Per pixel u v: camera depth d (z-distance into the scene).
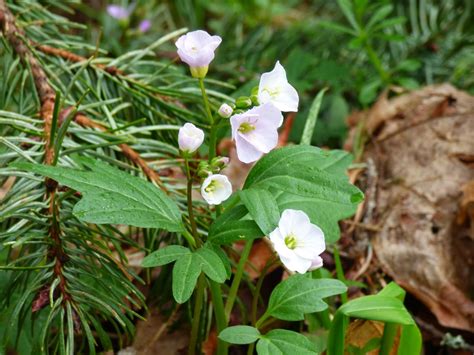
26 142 0.34
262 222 0.31
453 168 0.46
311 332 0.38
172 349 0.39
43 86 0.38
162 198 0.32
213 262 0.31
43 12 0.42
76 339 0.39
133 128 0.38
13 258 0.40
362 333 0.38
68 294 0.32
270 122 0.31
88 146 0.33
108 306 0.32
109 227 0.35
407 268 0.43
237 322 0.41
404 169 0.48
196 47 0.32
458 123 0.49
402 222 0.45
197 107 0.43
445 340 0.40
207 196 0.30
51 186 0.33
